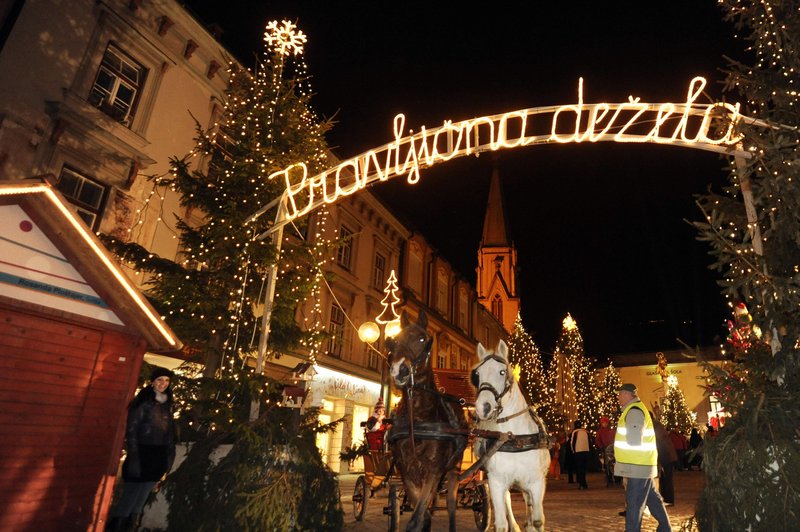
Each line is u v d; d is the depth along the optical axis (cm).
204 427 805
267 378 758
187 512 616
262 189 952
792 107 584
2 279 485
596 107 730
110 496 562
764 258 553
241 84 1074
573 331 3953
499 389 548
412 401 559
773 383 541
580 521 890
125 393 588
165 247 1357
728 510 491
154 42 1361
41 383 509
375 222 2434
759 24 616
